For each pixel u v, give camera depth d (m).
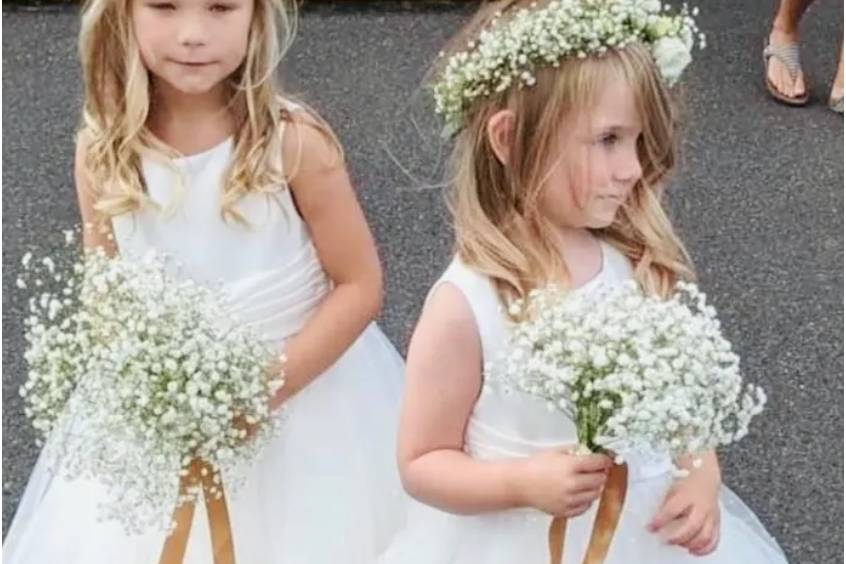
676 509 2.12
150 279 2.05
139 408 1.96
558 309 1.88
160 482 2.03
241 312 2.34
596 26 1.95
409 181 4.19
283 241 2.36
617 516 2.04
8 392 3.40
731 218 4.04
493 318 2.03
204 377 1.97
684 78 4.73
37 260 3.83
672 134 2.05
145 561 2.44
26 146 4.43
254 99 2.25
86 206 2.37
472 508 2.03
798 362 3.48
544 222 2.04
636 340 1.80
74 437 2.11
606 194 1.98
